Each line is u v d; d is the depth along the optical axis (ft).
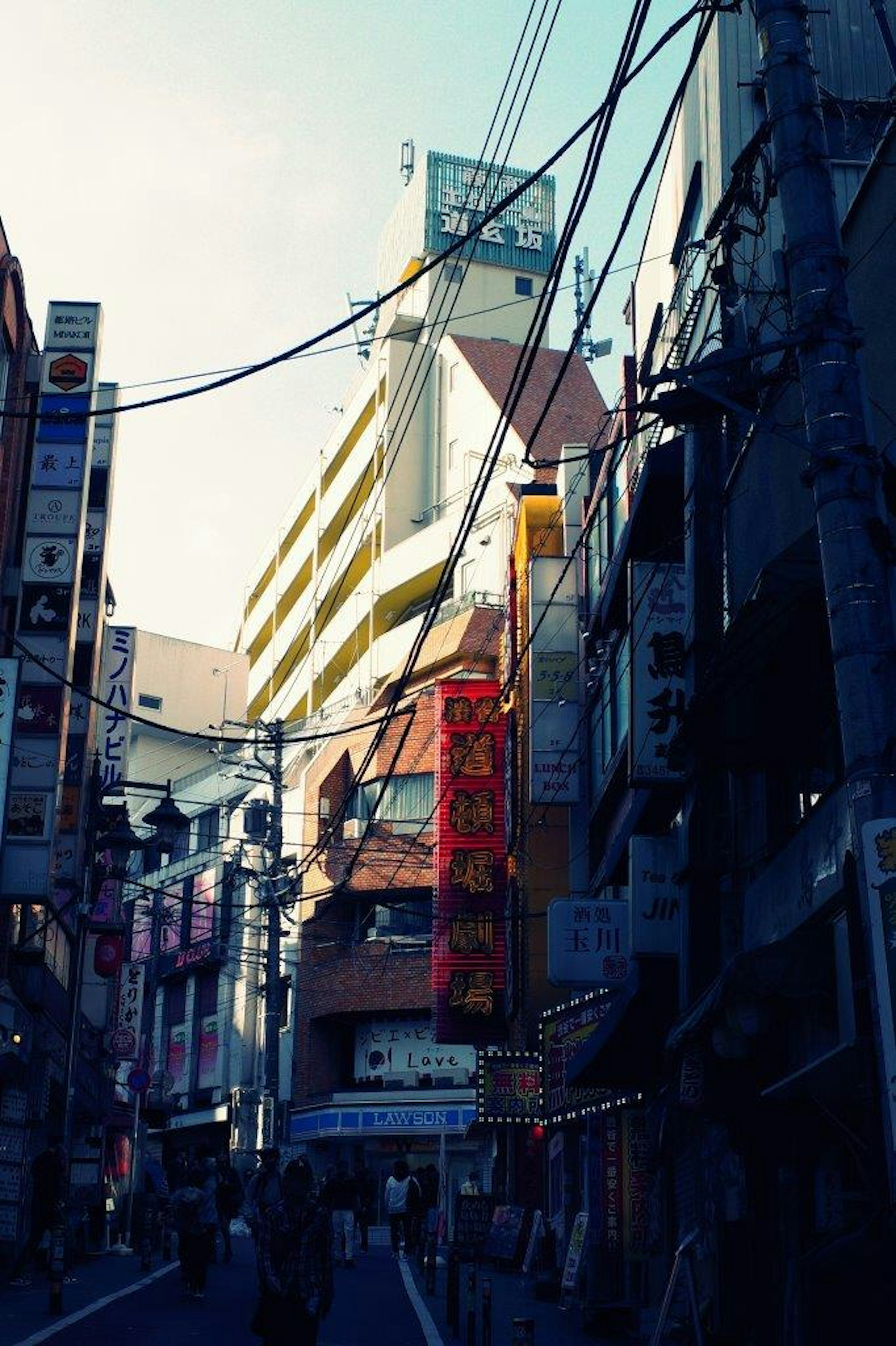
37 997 87.35
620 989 78.23
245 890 213.87
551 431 201.46
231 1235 146.61
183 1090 220.84
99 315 88.38
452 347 218.18
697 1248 52.39
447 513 210.18
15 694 75.82
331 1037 188.34
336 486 238.68
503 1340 54.70
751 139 58.44
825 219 29.91
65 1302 60.75
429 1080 178.70
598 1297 69.92
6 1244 79.15
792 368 34.94
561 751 106.83
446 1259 99.60
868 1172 33.63
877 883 27.07
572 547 111.55
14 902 76.84
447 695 136.15
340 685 219.41
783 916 44.27
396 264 247.70
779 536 48.83
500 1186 135.23
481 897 131.44
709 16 33.83
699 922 53.67
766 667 41.45
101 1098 126.11
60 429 85.40
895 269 38.93
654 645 62.44
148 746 255.91
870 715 27.32
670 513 64.69
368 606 209.87
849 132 71.87
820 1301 29.17
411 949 179.93
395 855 180.04
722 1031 40.14
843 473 28.48
